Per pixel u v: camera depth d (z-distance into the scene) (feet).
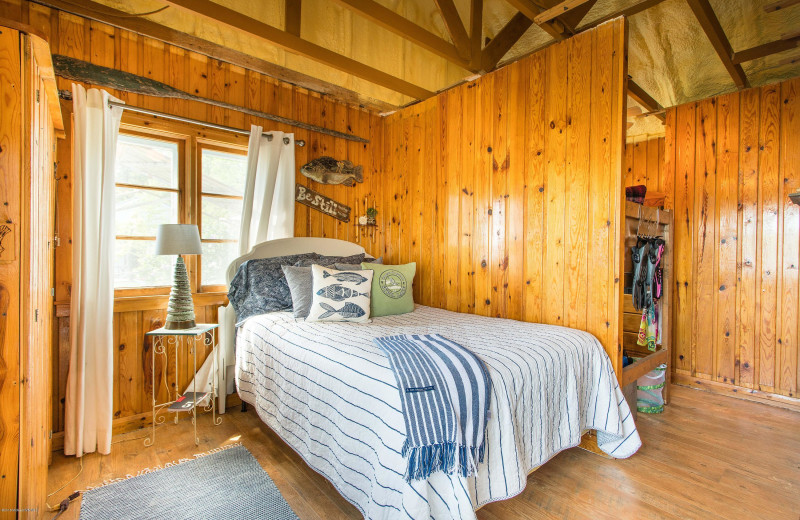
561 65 7.76
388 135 12.01
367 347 5.70
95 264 6.99
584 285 7.41
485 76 9.22
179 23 8.18
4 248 3.63
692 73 11.28
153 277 8.33
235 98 9.08
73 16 7.05
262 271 8.64
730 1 9.26
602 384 6.59
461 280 9.82
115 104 7.34
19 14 6.60
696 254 10.93
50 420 6.47
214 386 8.21
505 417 4.68
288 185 9.75
